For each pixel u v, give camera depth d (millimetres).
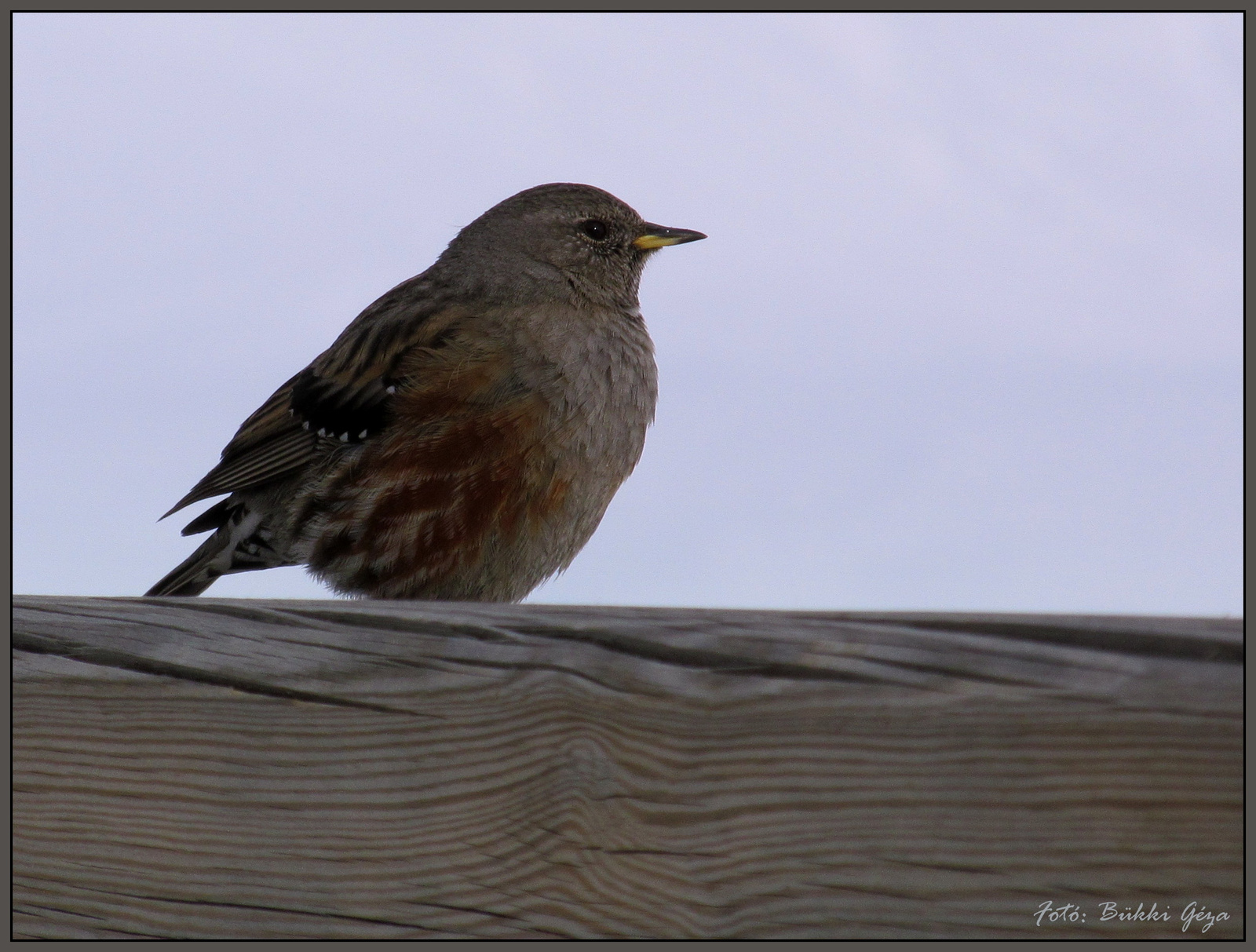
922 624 1840
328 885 2256
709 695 1952
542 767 2080
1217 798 1617
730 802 1924
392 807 2215
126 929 2436
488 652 2154
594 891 2008
